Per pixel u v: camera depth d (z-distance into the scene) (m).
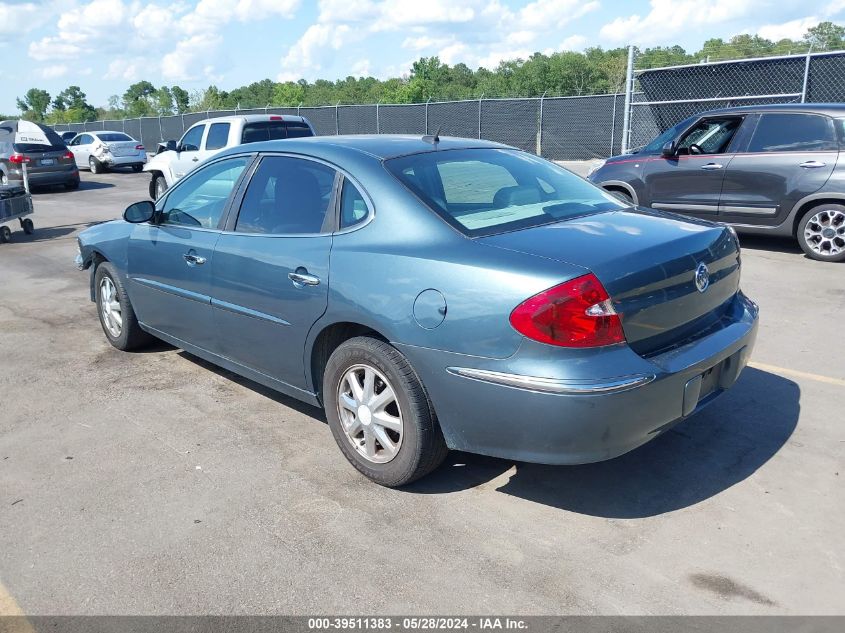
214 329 4.47
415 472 3.42
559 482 3.59
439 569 2.94
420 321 3.19
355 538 3.16
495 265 3.04
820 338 5.59
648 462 3.76
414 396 3.29
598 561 2.96
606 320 2.91
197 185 4.65
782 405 4.39
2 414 4.56
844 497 3.38
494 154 4.15
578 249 3.09
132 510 3.42
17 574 2.97
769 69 13.55
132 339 5.57
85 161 25.97
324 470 3.77
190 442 4.11
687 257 3.30
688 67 14.12
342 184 3.71
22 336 6.20
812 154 8.12
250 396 4.77
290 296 3.78
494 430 3.10
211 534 3.21
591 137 22.00
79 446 4.09
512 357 2.97
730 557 2.96
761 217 8.61
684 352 3.21
